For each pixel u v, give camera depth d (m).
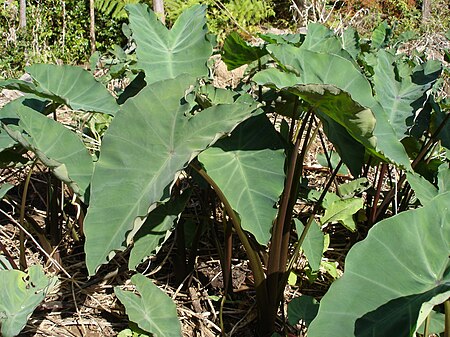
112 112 1.49
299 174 1.39
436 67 1.71
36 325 1.41
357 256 0.94
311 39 1.71
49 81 1.57
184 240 1.53
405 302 0.88
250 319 1.46
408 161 1.23
